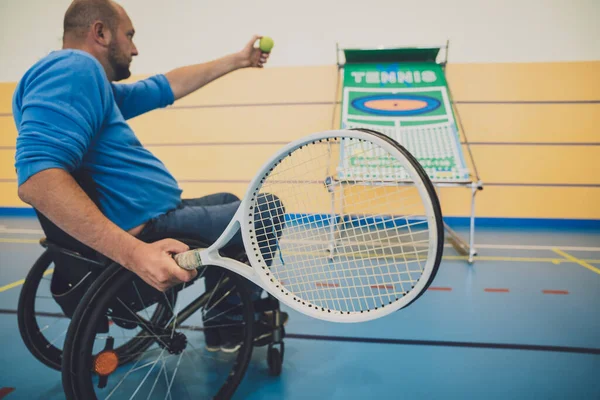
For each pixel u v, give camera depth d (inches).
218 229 43.6
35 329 47.6
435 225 26.5
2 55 165.0
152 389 46.4
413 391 45.3
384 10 146.9
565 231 134.2
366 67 134.1
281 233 42.9
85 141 33.3
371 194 119.7
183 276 33.1
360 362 51.8
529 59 143.9
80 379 33.6
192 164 157.5
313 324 63.4
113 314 39.6
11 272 89.4
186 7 154.9
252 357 53.6
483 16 143.7
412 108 122.8
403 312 67.2
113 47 43.3
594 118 142.3
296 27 151.1
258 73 153.6
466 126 146.6
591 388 45.4
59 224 31.2
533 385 46.1
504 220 144.9
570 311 66.8
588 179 142.6
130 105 53.4
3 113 165.9
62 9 161.3
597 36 140.5
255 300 47.9
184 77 58.7
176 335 42.3
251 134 154.8
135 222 39.1
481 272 88.4
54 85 32.5
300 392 45.4
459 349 54.7
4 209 166.9
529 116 144.5
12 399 44.3
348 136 29.4
